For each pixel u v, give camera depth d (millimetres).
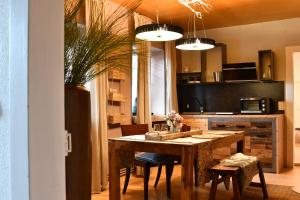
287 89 5594
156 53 6051
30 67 699
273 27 5781
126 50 1259
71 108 1015
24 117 690
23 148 689
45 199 724
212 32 6312
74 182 1018
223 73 5906
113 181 3232
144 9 4973
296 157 6398
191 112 6504
